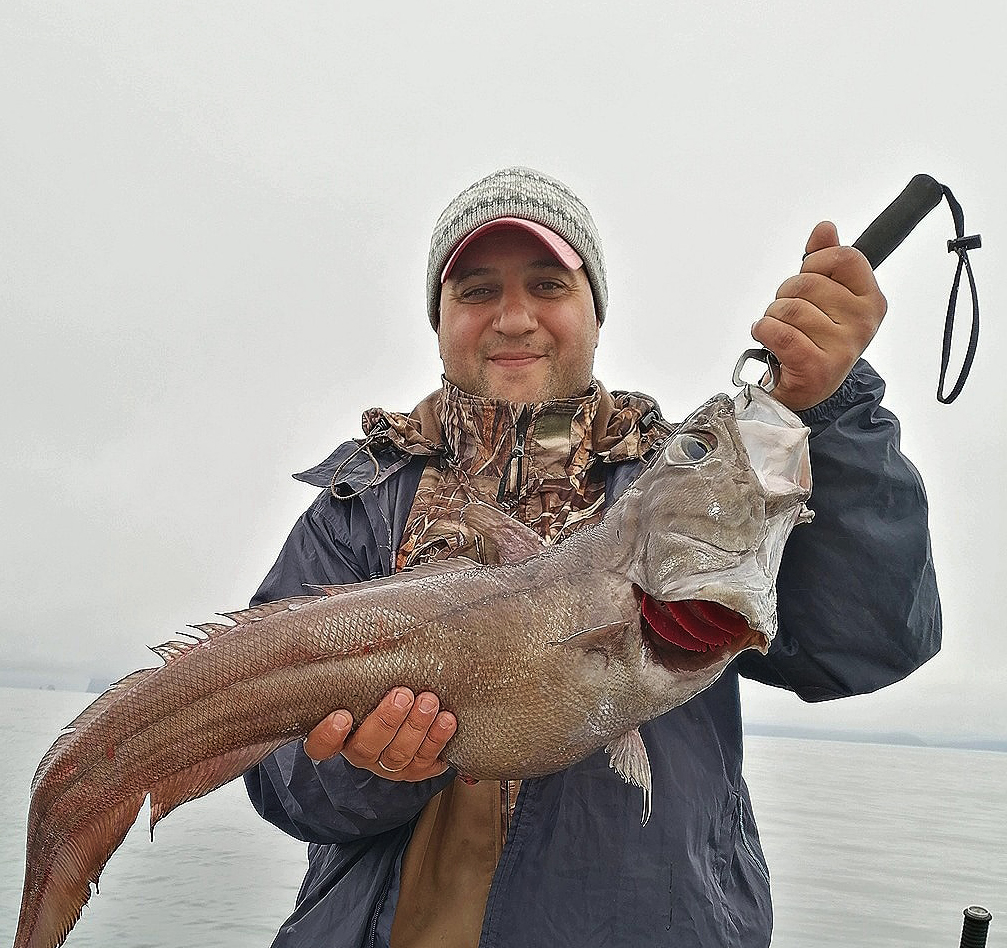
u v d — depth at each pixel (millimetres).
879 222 633
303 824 713
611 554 641
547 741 622
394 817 694
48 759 637
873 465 660
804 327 594
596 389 850
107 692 648
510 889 672
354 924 712
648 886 660
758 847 765
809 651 694
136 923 2014
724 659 604
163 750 626
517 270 832
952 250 631
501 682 617
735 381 641
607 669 616
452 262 849
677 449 630
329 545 807
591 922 656
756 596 578
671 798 684
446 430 853
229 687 624
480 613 628
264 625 639
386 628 625
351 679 619
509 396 825
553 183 867
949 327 632
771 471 603
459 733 624
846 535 663
